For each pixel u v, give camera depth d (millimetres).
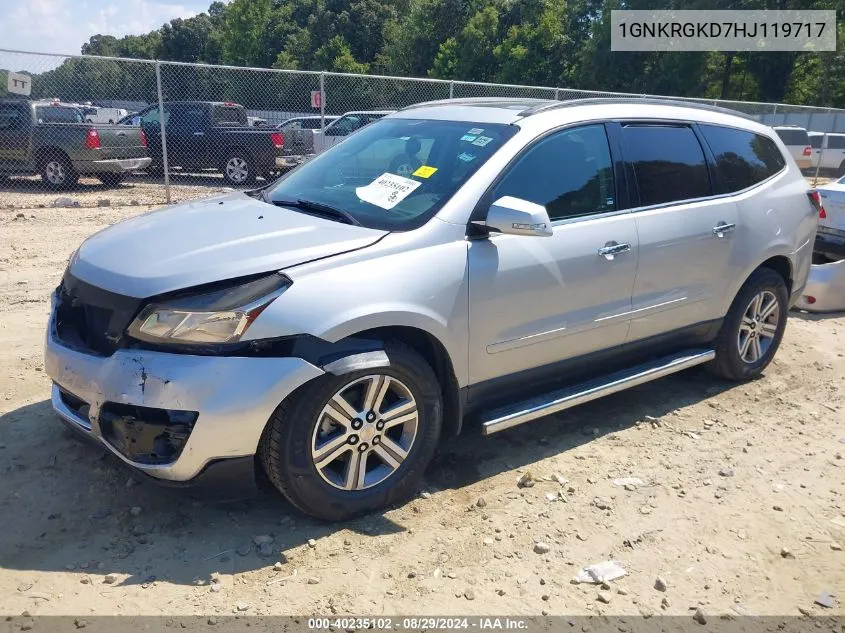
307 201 3768
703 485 3738
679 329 4480
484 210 3486
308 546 3051
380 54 69750
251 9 69062
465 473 3750
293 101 15633
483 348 3500
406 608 2727
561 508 3449
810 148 20453
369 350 3076
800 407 4809
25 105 13039
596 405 4711
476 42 48281
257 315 2852
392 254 3197
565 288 3734
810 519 3479
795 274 5195
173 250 3143
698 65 39188
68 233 9688
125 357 2881
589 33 46000
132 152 13961
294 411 2922
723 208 4555
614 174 4055
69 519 3172
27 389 4402
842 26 41125
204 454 2834
